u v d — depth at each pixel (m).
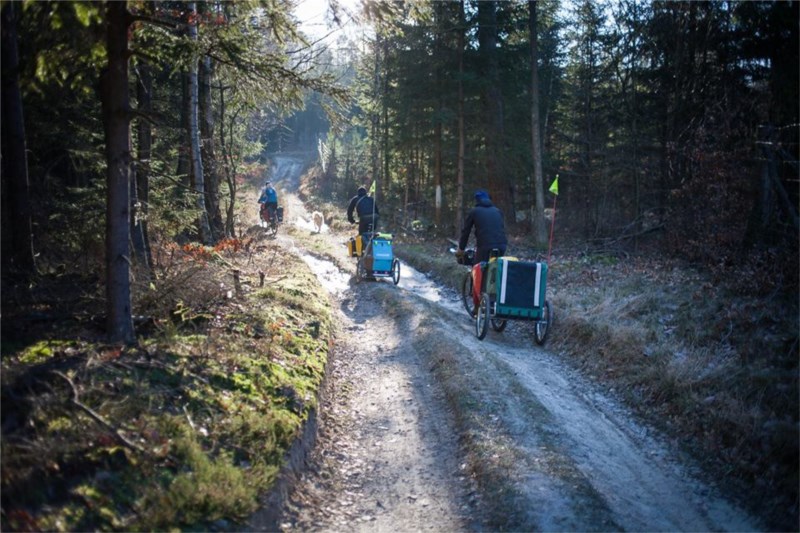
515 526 4.63
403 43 23.84
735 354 7.89
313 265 18.64
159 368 5.35
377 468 5.75
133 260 8.07
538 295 9.68
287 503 4.68
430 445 6.28
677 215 15.48
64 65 6.14
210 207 15.55
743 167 13.56
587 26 23.09
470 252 11.46
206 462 4.32
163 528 3.69
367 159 39.38
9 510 3.32
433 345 9.23
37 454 3.68
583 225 23.89
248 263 13.22
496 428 6.31
